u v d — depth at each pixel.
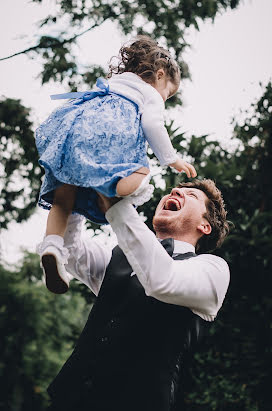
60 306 15.21
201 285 2.44
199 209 2.84
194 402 5.98
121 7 7.91
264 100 6.89
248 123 6.89
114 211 2.31
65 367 2.51
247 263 6.15
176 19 7.96
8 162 8.23
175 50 8.10
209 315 2.55
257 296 6.18
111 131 2.30
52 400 2.50
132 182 2.20
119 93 2.46
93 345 2.47
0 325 14.59
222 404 5.92
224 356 6.12
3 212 8.29
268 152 6.71
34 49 7.61
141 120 2.44
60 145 2.28
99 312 2.56
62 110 2.44
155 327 2.45
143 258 2.32
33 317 14.76
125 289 2.55
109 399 2.37
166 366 2.42
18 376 14.48
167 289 2.35
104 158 2.26
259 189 6.57
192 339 2.53
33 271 10.86
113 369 2.39
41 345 15.04
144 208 5.84
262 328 6.10
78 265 2.75
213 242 2.95
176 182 5.69
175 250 2.72
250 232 6.15
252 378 6.03
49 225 2.36
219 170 6.39
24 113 8.09
